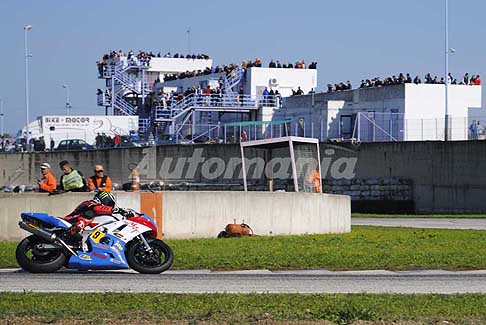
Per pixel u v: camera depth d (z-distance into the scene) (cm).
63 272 2247
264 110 8119
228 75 9119
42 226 2191
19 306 1625
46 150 8362
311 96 7606
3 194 2975
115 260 2178
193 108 8325
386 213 6425
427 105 6975
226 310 1584
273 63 9194
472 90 7138
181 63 11781
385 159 6475
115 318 1513
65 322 1483
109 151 7431
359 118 6875
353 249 2750
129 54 10538
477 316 1552
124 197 3064
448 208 6222
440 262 2453
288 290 1923
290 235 3331
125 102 10375
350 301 1697
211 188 6944
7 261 2433
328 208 3572
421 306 1648
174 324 1473
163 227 3109
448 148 6216
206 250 2670
